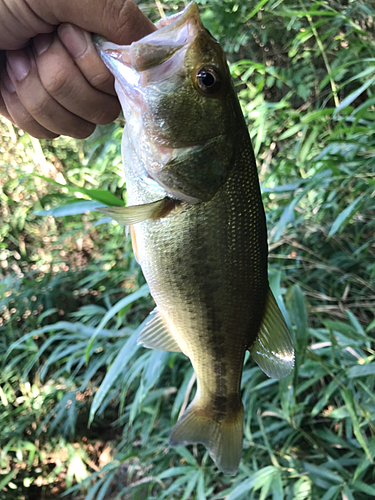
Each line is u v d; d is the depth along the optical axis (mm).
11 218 955
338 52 623
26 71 236
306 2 668
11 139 916
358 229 565
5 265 958
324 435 439
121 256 811
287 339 236
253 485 392
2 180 924
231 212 223
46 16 217
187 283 226
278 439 453
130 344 398
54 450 774
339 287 571
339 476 394
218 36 646
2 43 229
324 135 594
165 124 215
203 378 249
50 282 869
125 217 206
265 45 763
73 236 963
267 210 555
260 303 240
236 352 244
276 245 570
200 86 214
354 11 629
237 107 227
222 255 224
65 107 242
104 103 242
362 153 446
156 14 697
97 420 787
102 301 877
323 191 519
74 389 728
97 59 225
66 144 920
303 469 413
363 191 458
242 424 254
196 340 237
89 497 511
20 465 759
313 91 724
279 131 705
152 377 400
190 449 570
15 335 839
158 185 223
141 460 571
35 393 780
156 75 213
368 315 558
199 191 219
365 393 401
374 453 343
